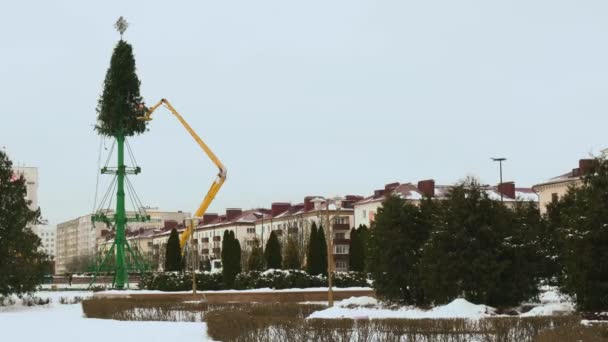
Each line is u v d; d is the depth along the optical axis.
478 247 32.12
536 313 28.20
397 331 20.55
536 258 33.31
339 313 30.45
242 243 129.88
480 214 32.59
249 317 22.27
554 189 83.44
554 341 16.81
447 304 31.86
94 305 39.66
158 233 166.62
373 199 106.88
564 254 30.67
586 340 16.45
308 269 55.81
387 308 35.28
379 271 38.06
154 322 34.81
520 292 32.31
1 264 48.91
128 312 37.12
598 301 28.83
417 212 37.81
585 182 30.75
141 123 72.62
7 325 34.22
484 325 20.45
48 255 53.97
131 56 71.88
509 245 32.12
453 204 33.19
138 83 72.12
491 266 31.64
